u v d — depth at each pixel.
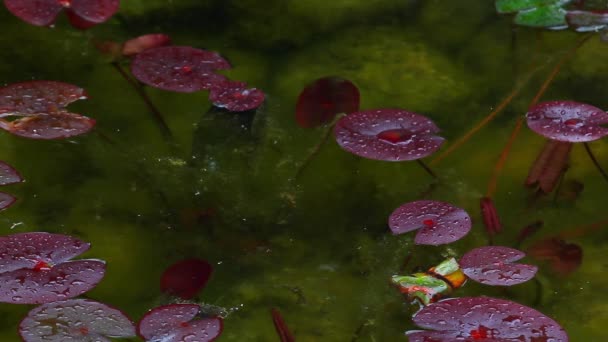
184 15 3.45
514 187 3.09
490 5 3.54
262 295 2.90
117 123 3.17
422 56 3.39
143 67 3.20
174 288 2.90
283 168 3.11
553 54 3.40
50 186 3.05
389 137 3.07
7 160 3.08
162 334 2.77
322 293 2.91
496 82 3.32
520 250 2.98
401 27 3.47
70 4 3.37
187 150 3.13
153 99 3.22
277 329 2.85
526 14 3.50
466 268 2.90
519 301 2.90
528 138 3.19
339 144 3.05
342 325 2.86
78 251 2.87
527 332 2.79
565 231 3.01
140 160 3.10
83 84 3.24
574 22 3.48
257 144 3.15
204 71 3.21
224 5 3.49
